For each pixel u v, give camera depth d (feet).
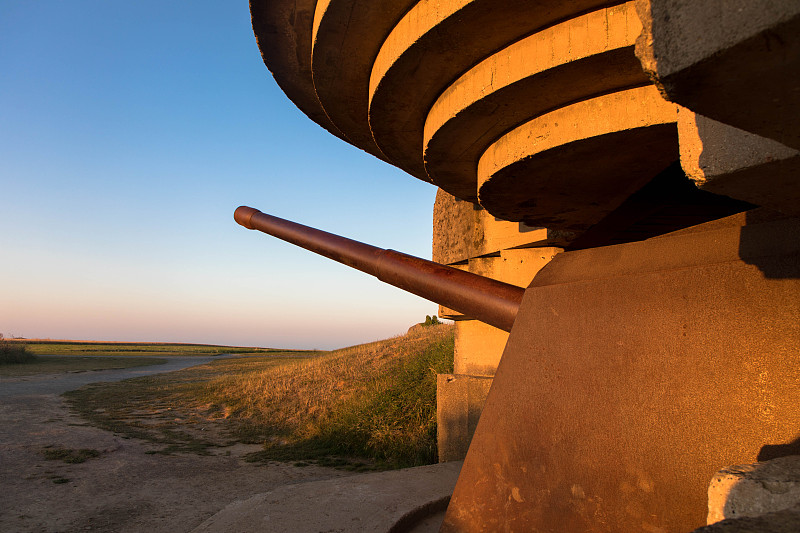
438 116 12.51
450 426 22.12
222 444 31.48
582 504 7.85
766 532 2.99
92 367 94.84
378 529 11.84
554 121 11.21
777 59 2.97
